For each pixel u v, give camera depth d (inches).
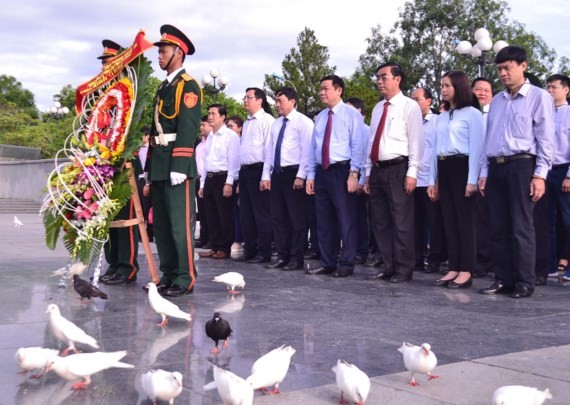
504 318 225.6
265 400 139.9
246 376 156.5
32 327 204.4
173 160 260.1
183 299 256.8
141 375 156.5
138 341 189.3
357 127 325.1
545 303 257.0
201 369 161.9
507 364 167.5
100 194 265.6
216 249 414.9
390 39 2306.8
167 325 209.8
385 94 311.4
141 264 362.0
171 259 278.5
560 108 330.6
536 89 270.8
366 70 2321.6
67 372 145.9
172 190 266.8
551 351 180.5
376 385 150.1
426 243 414.3
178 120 263.0
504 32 2213.3
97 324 210.8
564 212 328.5
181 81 265.4
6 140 1876.2
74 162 267.9
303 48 2780.5
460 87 300.4
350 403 138.1
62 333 173.6
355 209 331.6
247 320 218.2
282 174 358.3
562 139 327.6
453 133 297.7
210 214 414.0
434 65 2210.9
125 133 267.0
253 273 339.0
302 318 222.1
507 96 276.7
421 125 307.4
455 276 302.0
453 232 300.4
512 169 272.8
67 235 274.7
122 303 246.4
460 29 2183.8
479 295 274.5
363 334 199.5
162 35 268.1
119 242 295.4
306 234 368.5
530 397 126.3
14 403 136.9
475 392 145.6
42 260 376.2
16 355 154.3
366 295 270.7
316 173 337.1
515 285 279.3
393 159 307.4
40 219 944.3
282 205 363.9
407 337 196.4
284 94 360.8
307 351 179.5
